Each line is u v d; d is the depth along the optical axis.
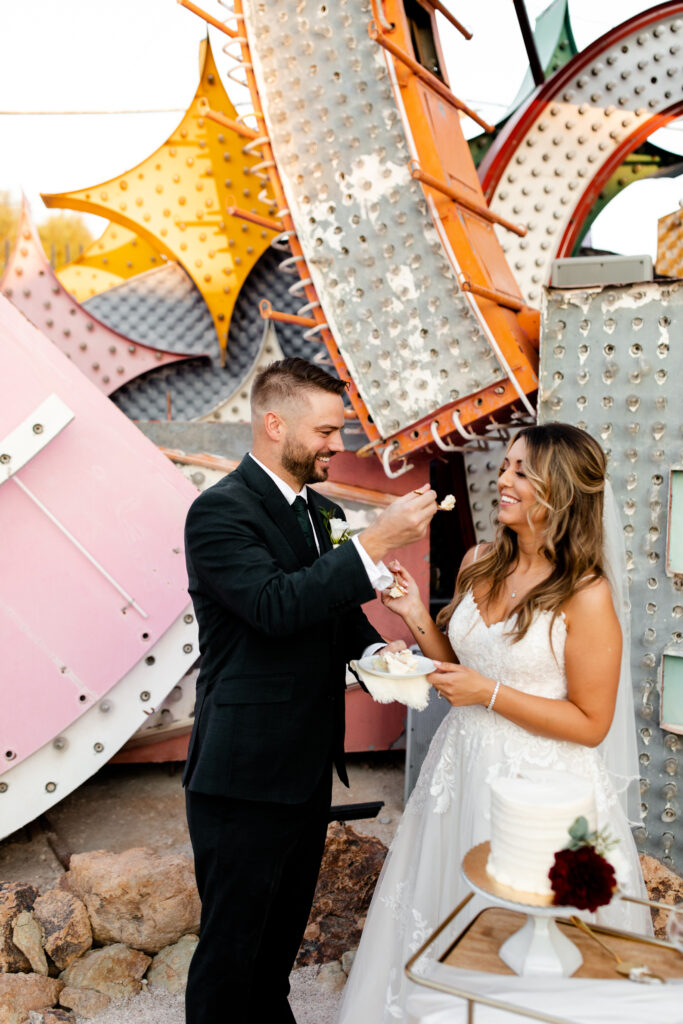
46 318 5.00
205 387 5.18
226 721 2.11
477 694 2.04
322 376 2.26
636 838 3.05
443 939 2.12
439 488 4.83
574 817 1.39
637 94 4.61
